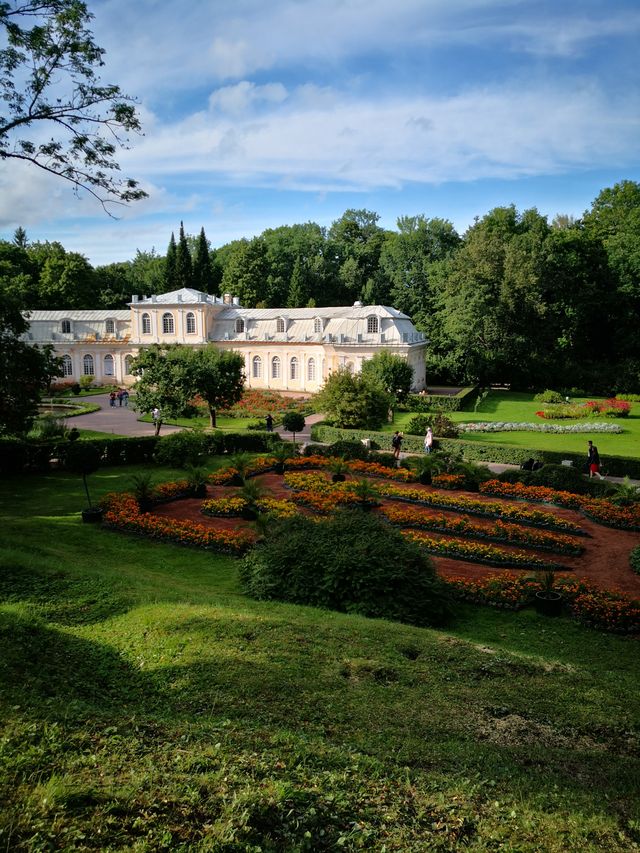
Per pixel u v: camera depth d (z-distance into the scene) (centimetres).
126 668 1098
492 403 6506
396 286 9094
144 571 1847
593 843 650
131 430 4881
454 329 7188
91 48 1983
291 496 2722
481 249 7212
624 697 1127
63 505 2656
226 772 707
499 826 670
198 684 1031
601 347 8125
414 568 1647
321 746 827
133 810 618
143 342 7581
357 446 3512
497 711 1024
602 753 915
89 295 9025
